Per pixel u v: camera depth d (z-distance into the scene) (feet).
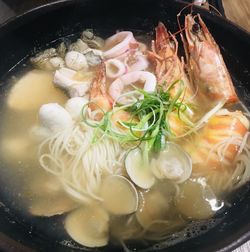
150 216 0.63
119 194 0.64
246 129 0.73
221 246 0.52
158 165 0.67
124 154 0.69
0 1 0.92
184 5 0.84
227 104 0.77
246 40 0.78
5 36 0.77
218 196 0.66
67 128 0.72
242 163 0.70
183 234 0.61
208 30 0.85
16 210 0.64
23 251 0.51
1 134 0.73
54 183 0.67
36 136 0.72
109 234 0.61
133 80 0.78
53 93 0.78
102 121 0.69
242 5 0.98
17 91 0.78
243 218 0.60
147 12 0.88
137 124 0.69
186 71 0.85
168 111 0.71
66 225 0.61
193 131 0.71
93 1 0.84
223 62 0.81
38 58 0.83
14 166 0.69
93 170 0.68
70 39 0.90
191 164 0.67
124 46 0.85
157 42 0.86
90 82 0.78
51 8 0.81
